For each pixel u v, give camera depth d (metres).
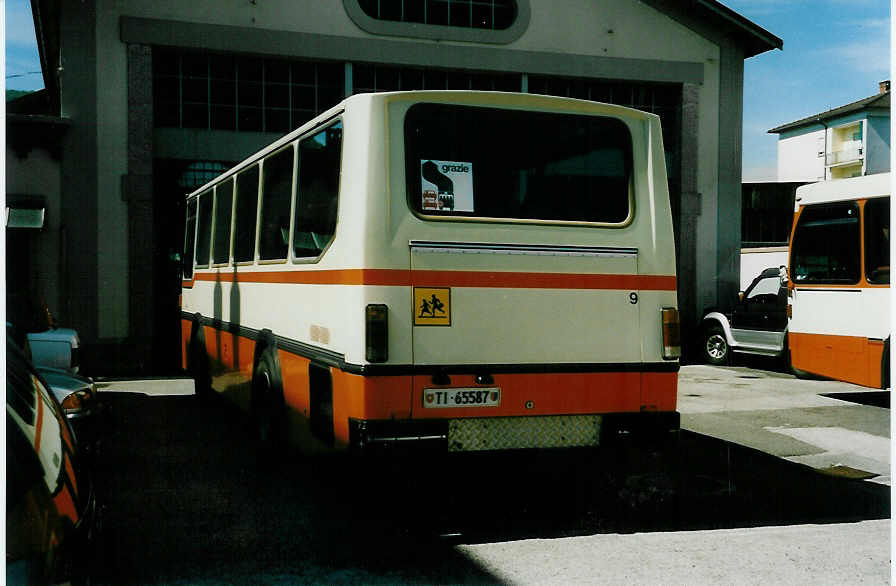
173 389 11.46
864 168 47.16
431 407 4.88
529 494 6.00
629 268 5.38
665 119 16.05
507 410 5.04
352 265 4.88
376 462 4.77
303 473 6.24
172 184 13.54
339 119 5.23
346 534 4.96
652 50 15.52
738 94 15.97
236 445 7.58
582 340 5.23
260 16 13.60
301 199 5.86
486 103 5.21
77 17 12.88
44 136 12.79
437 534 4.99
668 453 7.37
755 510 5.64
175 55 13.52
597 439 5.27
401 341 4.83
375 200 4.86
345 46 14.01
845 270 9.70
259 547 4.68
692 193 15.78
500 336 5.04
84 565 2.39
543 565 4.42
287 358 6.06
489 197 5.15
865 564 4.46
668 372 5.43
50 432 2.72
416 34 14.36
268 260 6.62
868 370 9.33
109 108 13.04
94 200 13.00
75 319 12.92
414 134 5.02
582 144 5.41
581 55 15.16
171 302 13.56
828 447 7.69
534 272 5.14
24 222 12.46
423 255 4.91
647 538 4.94
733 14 15.48
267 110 13.93
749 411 9.66
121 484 6.11
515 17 14.90
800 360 10.37
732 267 16.02
